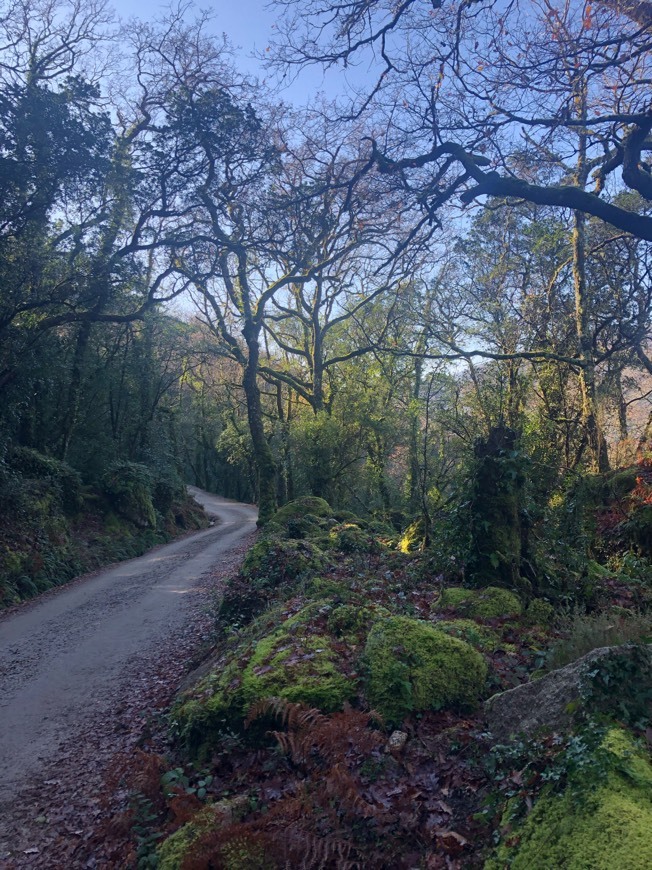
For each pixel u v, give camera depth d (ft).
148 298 77.05
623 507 43.04
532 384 82.79
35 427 88.99
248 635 26.30
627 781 9.96
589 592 26.07
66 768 21.06
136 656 33.53
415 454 84.64
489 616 22.86
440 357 80.84
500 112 29.99
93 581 63.16
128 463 100.73
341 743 14.67
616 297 77.66
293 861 11.80
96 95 61.57
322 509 72.43
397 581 30.14
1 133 55.31
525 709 14.05
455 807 12.48
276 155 61.93
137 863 14.11
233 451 160.04
